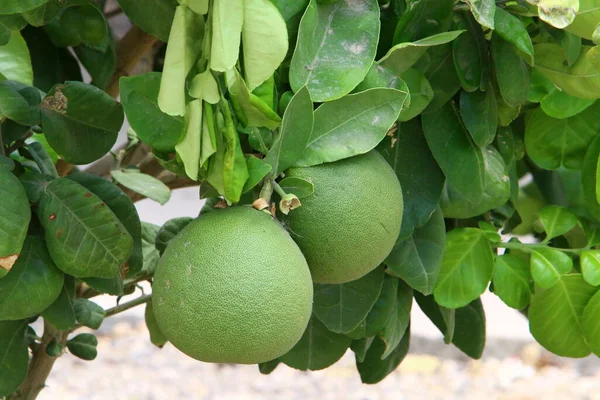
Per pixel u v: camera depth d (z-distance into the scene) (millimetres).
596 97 1554
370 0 1431
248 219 1349
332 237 1388
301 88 1357
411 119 1563
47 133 1543
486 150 1597
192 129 1341
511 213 1769
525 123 1730
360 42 1420
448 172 1545
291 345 1352
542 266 1668
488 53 1533
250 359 1331
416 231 1595
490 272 1652
